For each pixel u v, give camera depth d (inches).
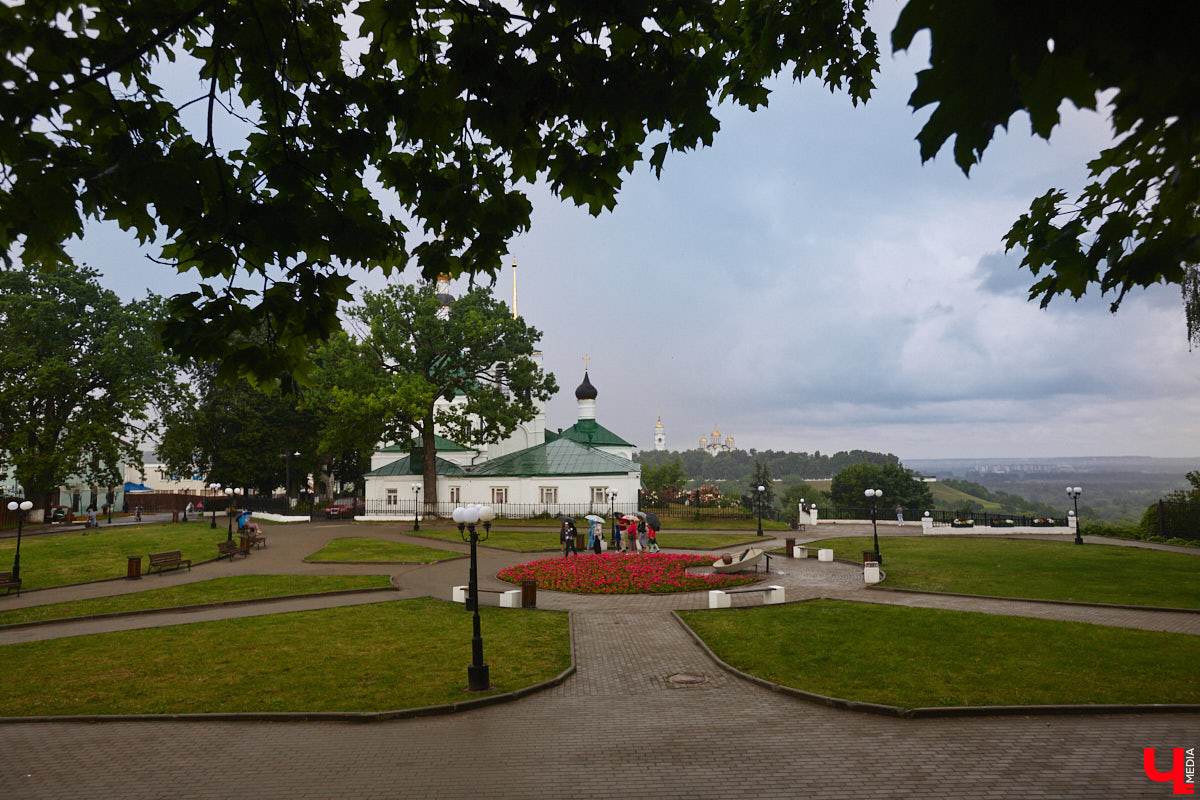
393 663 571.2
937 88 104.7
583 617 754.8
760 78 293.7
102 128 191.6
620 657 593.9
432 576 1058.7
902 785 341.1
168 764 381.4
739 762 371.9
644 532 1322.6
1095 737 394.6
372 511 2159.2
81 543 1414.9
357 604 829.2
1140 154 189.2
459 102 209.0
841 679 508.7
